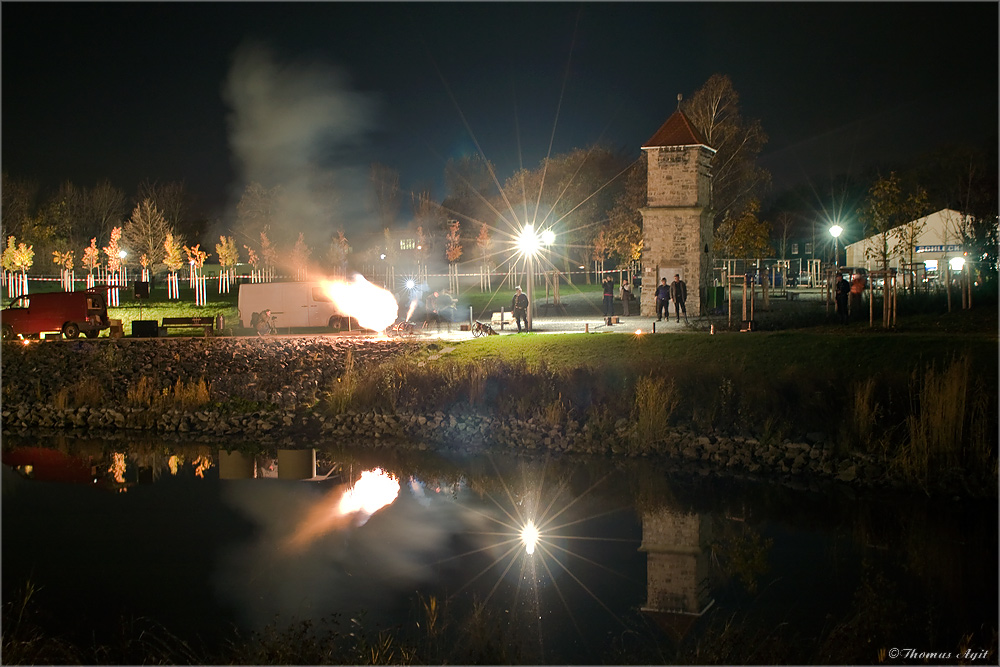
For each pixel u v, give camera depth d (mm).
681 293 37875
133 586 14492
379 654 11047
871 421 20938
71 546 16719
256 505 19734
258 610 13352
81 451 26672
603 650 11422
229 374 34906
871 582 13992
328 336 39844
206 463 24672
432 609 13141
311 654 10938
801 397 23031
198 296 63969
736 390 24141
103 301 44656
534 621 12609
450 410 27875
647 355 29109
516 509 18953
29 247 78562
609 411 24922
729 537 16656
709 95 60938
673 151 41938
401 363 32000
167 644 12039
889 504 18469
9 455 26062
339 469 23297
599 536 16922
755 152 63250
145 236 74625
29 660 10836
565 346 31422
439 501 19750
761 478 20734
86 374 36219
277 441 27609
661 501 19234
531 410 26203
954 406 19172
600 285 64438
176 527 18016
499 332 38375
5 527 18203
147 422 30234
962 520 17328
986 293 34500
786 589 13836
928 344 25375
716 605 13164
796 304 45125
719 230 62156
